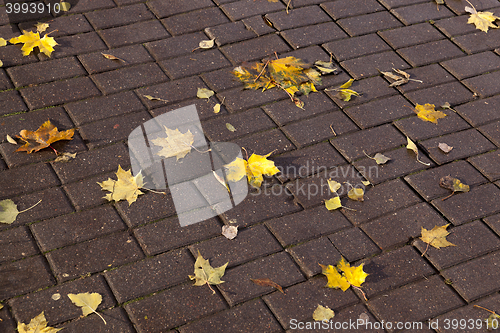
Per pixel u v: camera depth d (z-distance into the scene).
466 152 2.82
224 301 2.10
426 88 3.19
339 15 3.69
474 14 3.77
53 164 2.56
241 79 3.16
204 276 2.16
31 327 1.95
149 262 2.21
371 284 2.20
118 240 2.28
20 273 2.12
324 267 2.22
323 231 2.39
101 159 2.61
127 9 3.60
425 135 2.89
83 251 2.22
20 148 2.57
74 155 2.60
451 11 3.85
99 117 2.82
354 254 2.30
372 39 3.52
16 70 3.04
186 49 3.34
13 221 2.29
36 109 2.83
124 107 2.90
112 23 3.46
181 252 2.26
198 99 3.01
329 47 3.42
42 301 2.04
